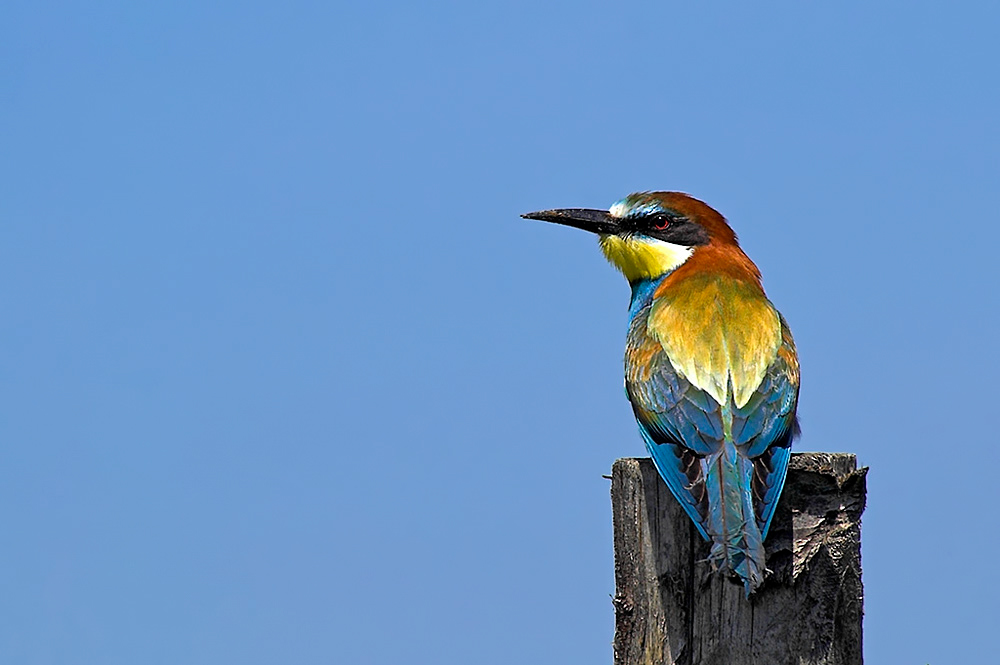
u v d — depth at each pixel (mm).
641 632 10969
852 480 10961
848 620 10742
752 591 10617
